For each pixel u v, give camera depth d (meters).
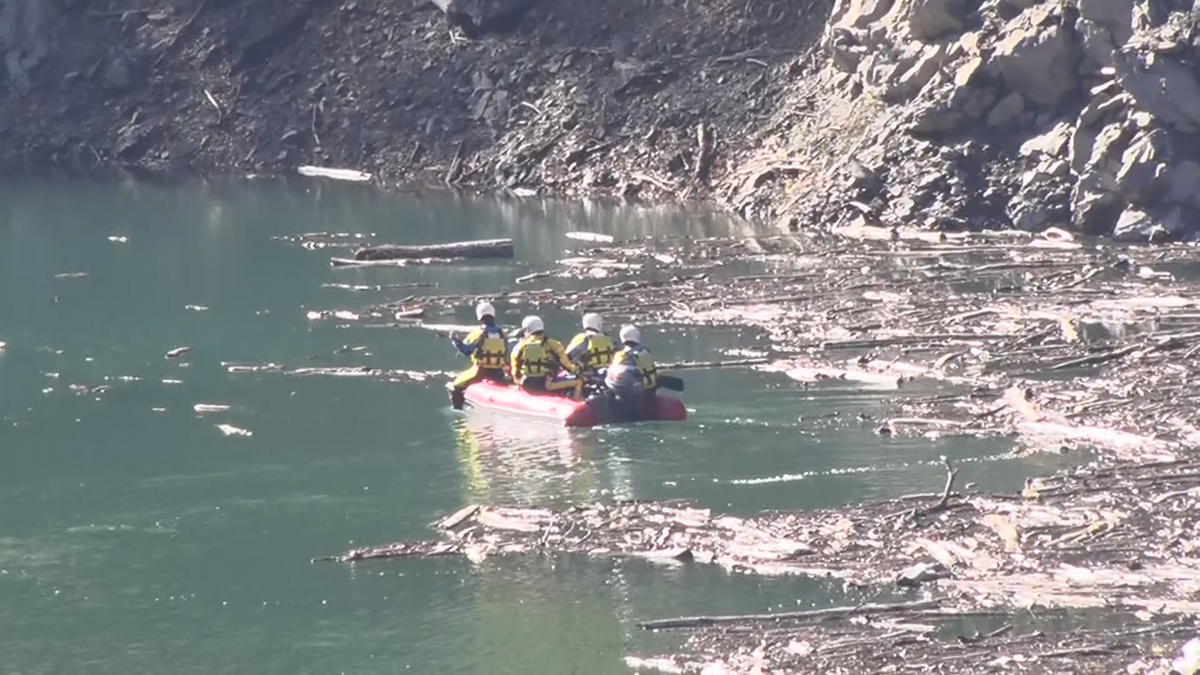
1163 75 159.88
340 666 75.44
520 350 112.31
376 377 123.06
